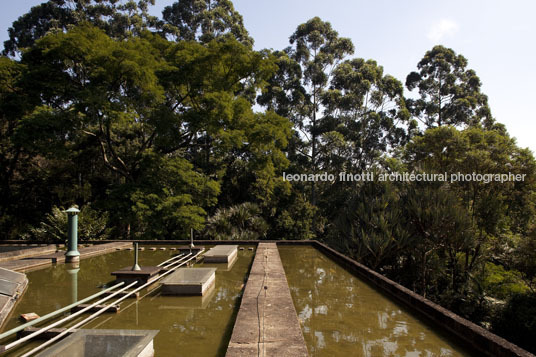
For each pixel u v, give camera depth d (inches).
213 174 871.1
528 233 507.5
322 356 118.9
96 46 507.5
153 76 524.1
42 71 518.3
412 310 173.8
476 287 526.9
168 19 1190.3
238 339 114.5
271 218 866.8
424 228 538.0
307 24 1117.1
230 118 578.9
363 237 525.3
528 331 418.3
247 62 634.2
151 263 298.2
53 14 1125.1
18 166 750.5
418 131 1243.2
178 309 168.2
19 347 125.0
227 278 241.3
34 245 420.8
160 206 548.4
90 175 762.2
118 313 162.1
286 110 1038.4
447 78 1304.1
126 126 735.1
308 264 316.8
